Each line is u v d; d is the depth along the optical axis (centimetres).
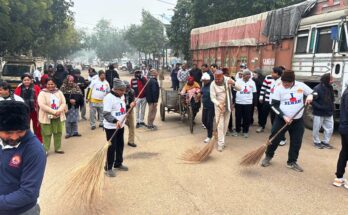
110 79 1136
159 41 4500
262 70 1144
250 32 1213
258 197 479
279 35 1045
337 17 826
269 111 888
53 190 493
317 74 895
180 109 1009
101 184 425
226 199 471
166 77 3909
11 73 1650
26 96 684
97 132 908
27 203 229
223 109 704
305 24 939
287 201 466
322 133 895
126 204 454
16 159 229
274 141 604
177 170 593
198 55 1712
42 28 2492
